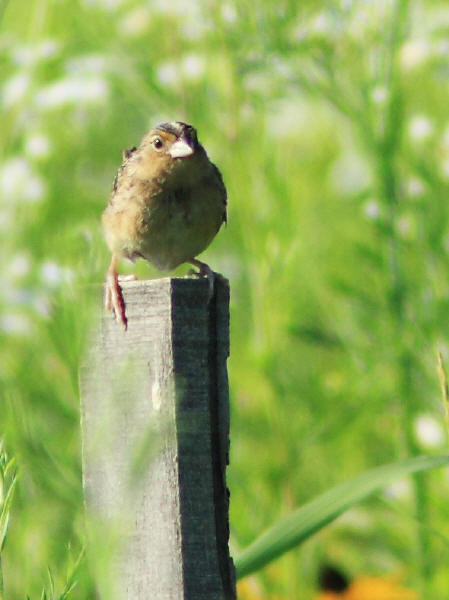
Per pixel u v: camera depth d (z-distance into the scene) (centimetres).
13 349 954
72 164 1198
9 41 1261
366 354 1098
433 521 1009
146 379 587
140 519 590
